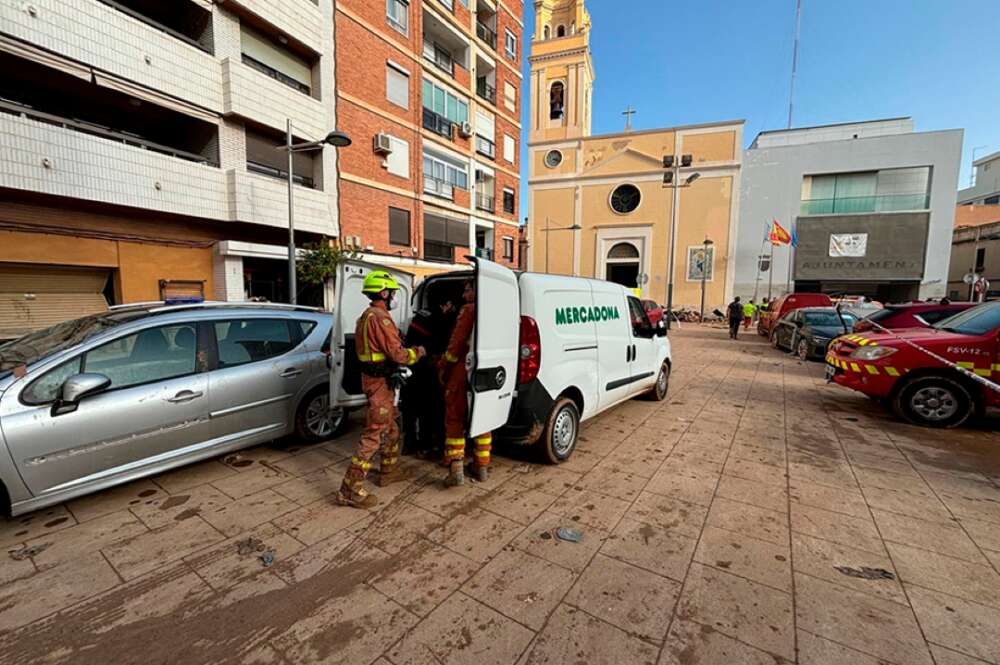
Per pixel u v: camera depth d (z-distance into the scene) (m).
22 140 7.60
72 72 8.33
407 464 4.12
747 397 6.96
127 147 8.98
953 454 4.45
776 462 4.22
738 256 26.20
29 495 2.83
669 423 5.50
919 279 23.69
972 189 41.44
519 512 3.22
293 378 4.36
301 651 1.95
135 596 2.31
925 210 23.44
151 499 3.39
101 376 3.00
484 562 2.62
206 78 10.41
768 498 3.47
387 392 3.35
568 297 4.25
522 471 3.97
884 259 24.14
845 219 24.56
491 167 21.36
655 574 2.51
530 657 1.92
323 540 2.85
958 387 5.20
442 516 3.16
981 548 2.78
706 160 26.17
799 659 1.91
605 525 3.05
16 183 7.56
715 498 3.46
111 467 3.17
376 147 14.88
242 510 3.23
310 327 4.70
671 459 4.29
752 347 14.01
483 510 3.25
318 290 13.45
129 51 9.02
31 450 2.81
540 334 3.77
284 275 13.27
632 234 27.70
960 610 2.22
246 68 10.98
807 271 25.28
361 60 14.38
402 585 2.41
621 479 3.81
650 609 2.22
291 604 2.26
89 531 2.93
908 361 5.42
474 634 2.06
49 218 8.52
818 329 10.88
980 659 1.91
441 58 18.34
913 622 2.13
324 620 2.14
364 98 14.52
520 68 23.02
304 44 12.51
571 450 4.29
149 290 10.04
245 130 11.45
